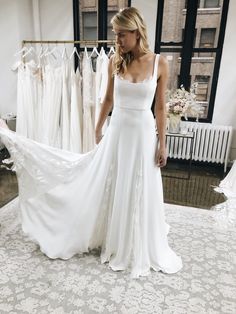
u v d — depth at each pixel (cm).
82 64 315
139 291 161
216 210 259
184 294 160
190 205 270
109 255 182
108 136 167
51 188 183
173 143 376
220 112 373
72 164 183
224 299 157
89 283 165
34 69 327
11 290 159
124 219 168
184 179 342
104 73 297
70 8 369
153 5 354
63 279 168
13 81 367
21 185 184
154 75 148
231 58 349
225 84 361
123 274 173
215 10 348
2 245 198
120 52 148
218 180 341
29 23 370
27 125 343
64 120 328
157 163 168
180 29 363
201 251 199
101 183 173
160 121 162
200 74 380
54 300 153
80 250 186
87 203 178
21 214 190
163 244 182
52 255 182
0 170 339
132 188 164
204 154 373
